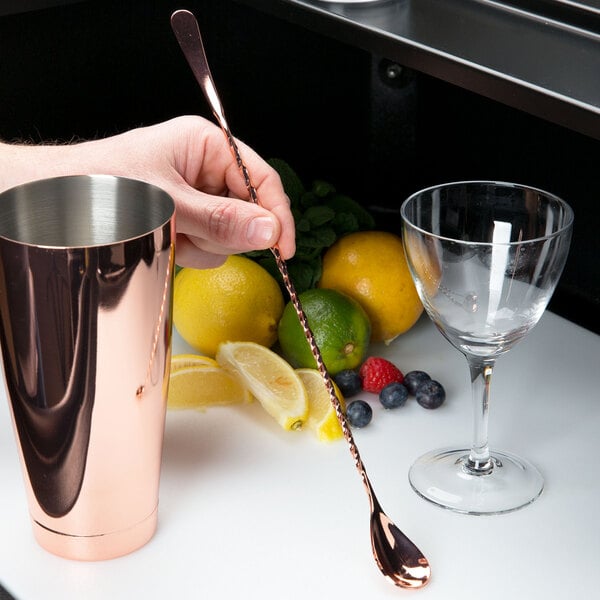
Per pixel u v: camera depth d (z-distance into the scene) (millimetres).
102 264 660
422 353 1026
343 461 870
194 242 892
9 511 815
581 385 968
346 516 804
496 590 729
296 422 889
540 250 752
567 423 916
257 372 934
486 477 839
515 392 960
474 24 872
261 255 1032
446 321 809
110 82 1130
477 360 827
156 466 765
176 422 919
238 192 927
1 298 682
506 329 796
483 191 839
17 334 686
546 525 791
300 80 1217
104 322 678
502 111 1129
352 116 1252
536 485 832
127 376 705
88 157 867
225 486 839
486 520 798
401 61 844
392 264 1009
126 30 1116
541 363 1002
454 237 860
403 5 923
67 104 1107
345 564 755
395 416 929
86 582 744
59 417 707
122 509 752
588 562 753
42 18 1050
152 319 703
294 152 1247
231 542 779
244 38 1161
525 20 877
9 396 720
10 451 882
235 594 730
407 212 816
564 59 794
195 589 735
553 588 729
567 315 1121
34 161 868
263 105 1208
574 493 828
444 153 1216
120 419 717
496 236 852
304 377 948
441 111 1195
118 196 745
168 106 1188
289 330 969
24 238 738
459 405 945
